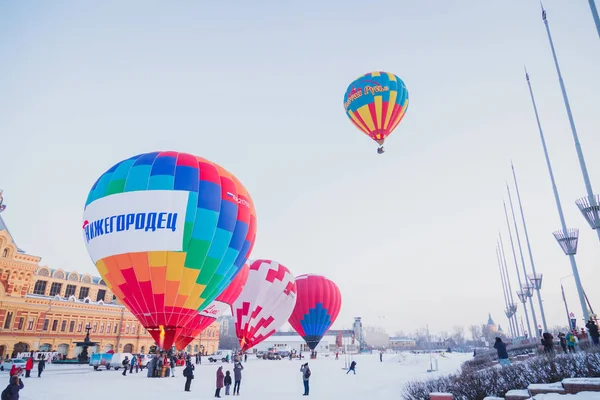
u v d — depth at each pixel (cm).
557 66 2566
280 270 4744
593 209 2148
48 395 2025
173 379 2947
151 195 2561
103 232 2545
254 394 2270
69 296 6575
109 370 3919
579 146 2331
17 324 5488
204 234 2598
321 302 5528
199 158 2925
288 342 12262
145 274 2473
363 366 5466
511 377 1336
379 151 3281
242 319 4516
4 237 5466
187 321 2636
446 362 6066
